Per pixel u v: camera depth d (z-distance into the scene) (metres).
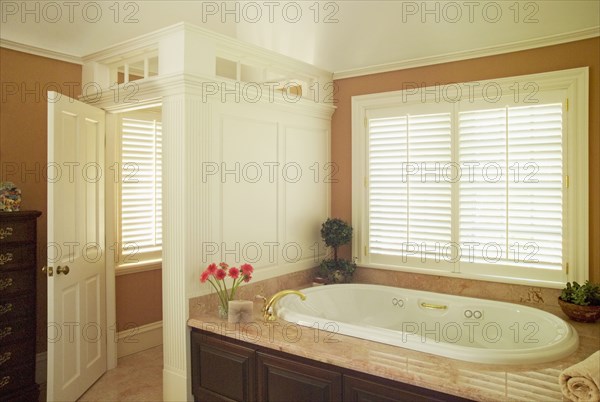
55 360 2.85
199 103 2.89
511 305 3.07
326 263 3.78
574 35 2.98
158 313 4.27
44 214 3.58
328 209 4.07
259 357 2.56
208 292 2.98
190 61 2.81
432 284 3.58
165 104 2.91
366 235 3.91
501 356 2.16
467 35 3.29
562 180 3.08
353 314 3.56
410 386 2.05
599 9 2.85
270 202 3.46
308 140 3.82
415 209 3.64
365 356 2.26
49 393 2.81
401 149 3.69
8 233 2.91
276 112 3.49
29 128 3.49
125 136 4.03
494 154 3.30
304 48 3.92
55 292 2.84
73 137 3.05
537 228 3.17
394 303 3.53
